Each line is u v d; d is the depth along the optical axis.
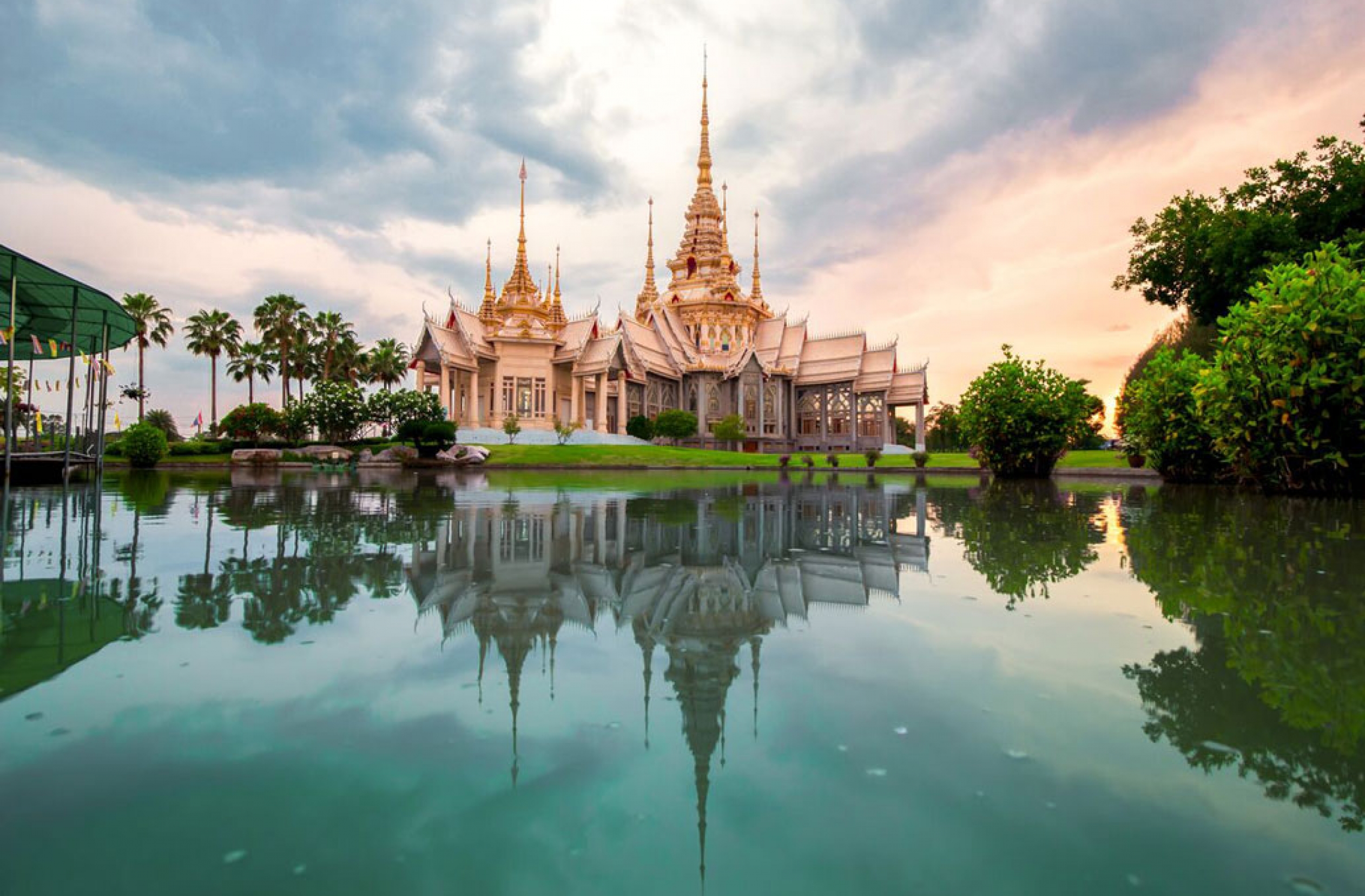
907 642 3.85
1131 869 1.79
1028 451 26.84
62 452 23.91
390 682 3.19
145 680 3.19
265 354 68.50
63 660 3.48
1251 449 15.17
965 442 29.38
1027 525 9.68
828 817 2.05
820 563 6.56
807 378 72.06
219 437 57.47
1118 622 4.25
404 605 4.73
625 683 3.21
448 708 2.88
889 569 6.18
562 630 4.14
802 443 73.38
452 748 2.51
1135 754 2.46
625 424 60.38
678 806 2.11
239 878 1.76
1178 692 3.04
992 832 1.97
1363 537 7.87
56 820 2.02
